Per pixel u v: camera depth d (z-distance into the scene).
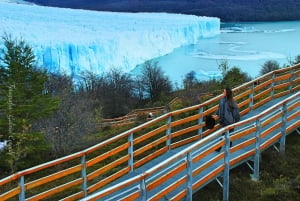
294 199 8.47
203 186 8.34
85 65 96.12
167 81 60.97
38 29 120.12
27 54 20.47
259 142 9.30
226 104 10.05
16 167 14.82
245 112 13.05
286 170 9.55
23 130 15.68
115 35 121.69
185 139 11.41
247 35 179.62
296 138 10.95
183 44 149.62
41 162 15.55
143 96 57.09
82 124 19.86
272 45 146.12
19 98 17.75
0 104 17.20
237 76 24.23
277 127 10.03
